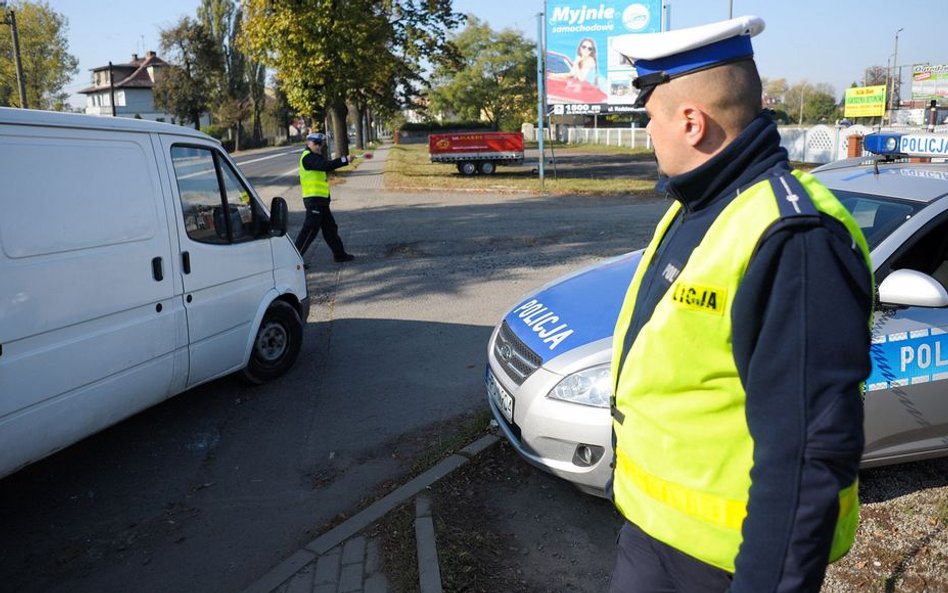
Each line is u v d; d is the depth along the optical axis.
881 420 3.40
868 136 4.20
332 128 31.28
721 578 1.53
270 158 47.34
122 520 3.96
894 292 3.08
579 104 20.69
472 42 64.81
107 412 4.20
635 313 1.60
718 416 1.41
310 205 10.06
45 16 42.75
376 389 5.59
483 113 70.38
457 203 17.39
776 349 1.23
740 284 1.30
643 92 1.55
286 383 5.79
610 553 3.37
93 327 4.07
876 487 3.78
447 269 9.72
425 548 3.33
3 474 3.62
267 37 23.66
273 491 4.19
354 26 23.00
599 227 12.86
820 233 1.24
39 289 3.73
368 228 13.57
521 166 30.73
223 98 68.25
